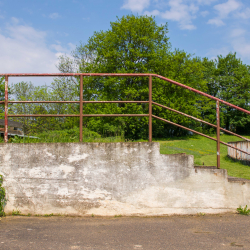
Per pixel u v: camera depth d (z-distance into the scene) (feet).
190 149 56.39
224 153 56.70
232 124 148.15
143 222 12.93
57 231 11.60
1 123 26.32
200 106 130.31
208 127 138.31
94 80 82.17
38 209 13.97
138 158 14.19
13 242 10.27
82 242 10.34
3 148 14.14
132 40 85.10
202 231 11.61
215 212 14.21
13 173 14.06
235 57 158.30
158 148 14.23
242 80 146.30
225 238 10.78
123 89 79.77
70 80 79.30
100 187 14.03
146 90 79.92
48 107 71.05
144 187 14.08
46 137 16.99
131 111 76.07
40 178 14.06
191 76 102.37
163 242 10.35
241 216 13.78
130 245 10.05
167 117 89.61
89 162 14.11
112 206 14.01
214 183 14.30
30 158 14.14
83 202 13.98
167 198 14.11
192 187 14.20
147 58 85.25
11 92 83.97
